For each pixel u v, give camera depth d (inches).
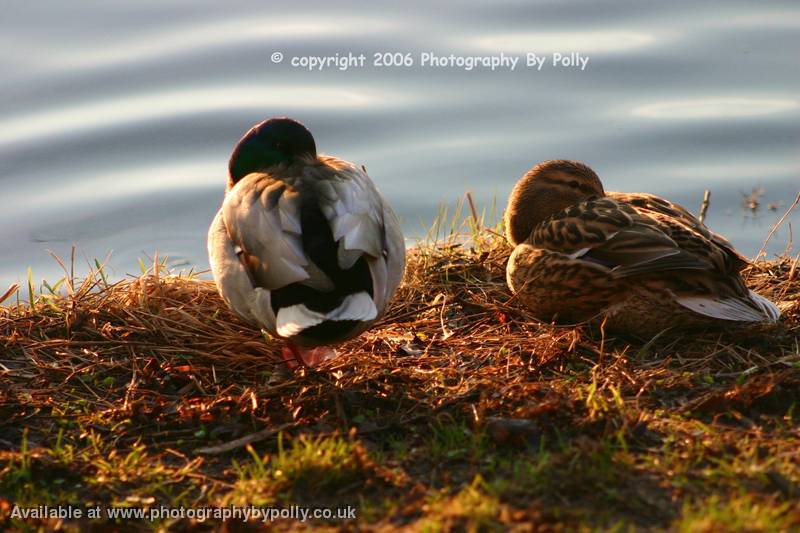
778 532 268.8
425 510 291.6
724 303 406.6
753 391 355.3
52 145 744.3
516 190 506.9
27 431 364.8
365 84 808.3
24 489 329.7
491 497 293.7
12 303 491.2
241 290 372.8
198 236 677.3
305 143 443.2
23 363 416.5
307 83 804.6
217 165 729.0
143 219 691.4
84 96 786.2
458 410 360.8
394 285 386.6
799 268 494.9
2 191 710.5
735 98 766.5
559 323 453.1
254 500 311.6
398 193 694.5
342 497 312.7
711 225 666.8
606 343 426.6
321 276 347.9
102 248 663.1
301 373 401.7
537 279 444.8
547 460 315.6
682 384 375.6
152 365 408.5
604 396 370.0
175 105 775.1
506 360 409.1
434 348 427.8
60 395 390.9
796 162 711.1
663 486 303.4
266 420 362.9
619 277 417.1
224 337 434.3
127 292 470.0
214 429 360.8
